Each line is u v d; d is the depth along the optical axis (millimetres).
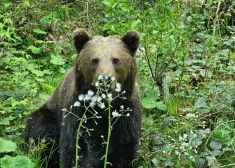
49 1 15828
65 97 10031
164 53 12219
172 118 10594
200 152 10273
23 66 13266
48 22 15164
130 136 9602
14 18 15109
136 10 14766
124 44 9438
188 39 13680
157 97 11836
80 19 15648
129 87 9336
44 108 11016
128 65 9203
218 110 11359
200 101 11289
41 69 13945
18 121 11570
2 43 13750
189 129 10383
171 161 9984
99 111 9289
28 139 10961
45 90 12773
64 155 9711
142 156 9969
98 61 8945
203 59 12984
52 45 14117
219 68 13227
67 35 14766
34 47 14281
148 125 11133
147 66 12547
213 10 15492
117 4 12180
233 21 15422
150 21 13570
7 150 10266
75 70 9406
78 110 9406
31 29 14938
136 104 9625
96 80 8766
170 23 12125
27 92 12258
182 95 12203
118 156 9781
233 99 11367
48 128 10750
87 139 9547
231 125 11289
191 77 12977
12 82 12430
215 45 14211
